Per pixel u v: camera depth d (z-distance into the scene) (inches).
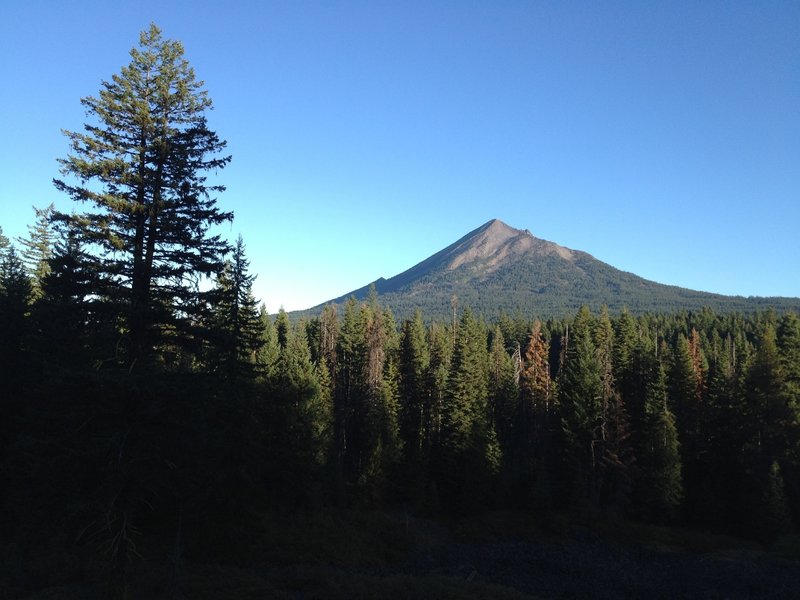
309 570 1103.0
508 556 1707.7
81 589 788.0
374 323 2775.6
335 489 1956.2
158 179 677.3
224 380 760.3
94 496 601.6
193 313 701.3
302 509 1712.6
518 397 2778.1
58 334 731.4
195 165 695.7
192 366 861.8
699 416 2245.3
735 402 2118.6
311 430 1768.0
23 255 1638.8
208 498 957.8
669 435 2064.5
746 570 1539.1
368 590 958.4
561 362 2947.8
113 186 664.4
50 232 1657.2
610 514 2022.6
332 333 2915.8
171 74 702.5
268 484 1460.4
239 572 993.5
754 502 1891.0
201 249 693.9
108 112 665.6
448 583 1057.5
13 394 1055.0
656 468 2054.6
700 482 2133.4
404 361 2674.7
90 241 645.3
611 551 1781.5
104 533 695.7
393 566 1549.0
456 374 2308.1
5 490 1071.6
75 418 599.8
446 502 2198.6
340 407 2484.0
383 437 2214.6
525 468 2471.7
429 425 2549.2
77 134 644.1
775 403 1980.8
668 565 1610.5
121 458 599.2
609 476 2150.6
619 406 2185.0
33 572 861.8
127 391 572.7
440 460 2285.9
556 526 1973.4
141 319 653.9
